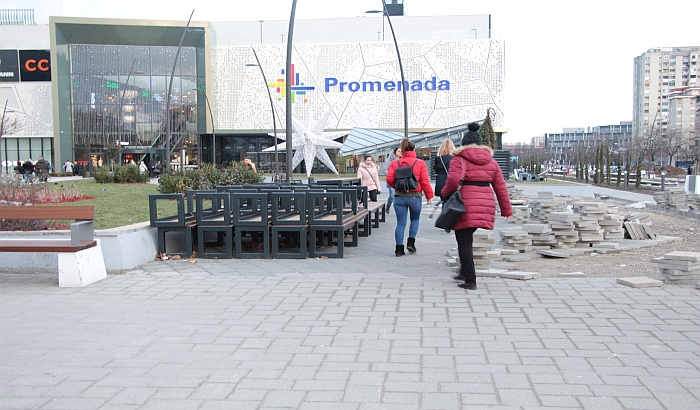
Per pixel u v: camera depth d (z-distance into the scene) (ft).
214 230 29.68
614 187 124.88
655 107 496.64
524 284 22.70
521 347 15.23
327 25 188.14
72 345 15.87
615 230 34.55
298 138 123.54
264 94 186.09
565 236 31.27
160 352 15.24
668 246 33.63
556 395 12.12
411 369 13.76
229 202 29.91
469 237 21.80
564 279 23.57
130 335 16.74
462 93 181.68
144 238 28.58
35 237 27.27
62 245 23.54
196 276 25.16
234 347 15.57
